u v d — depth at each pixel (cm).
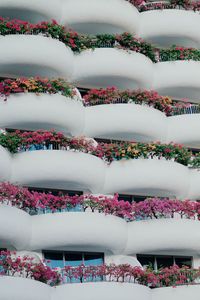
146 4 4156
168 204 3438
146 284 3238
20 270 2998
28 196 3228
